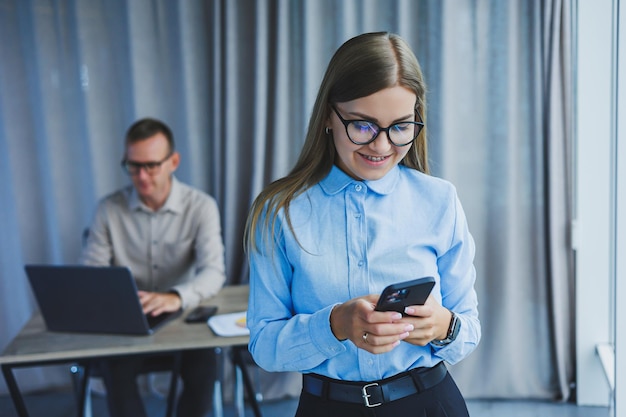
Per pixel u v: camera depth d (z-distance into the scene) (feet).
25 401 11.02
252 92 10.36
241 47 10.25
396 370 4.23
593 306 9.97
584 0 9.40
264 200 4.31
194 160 10.60
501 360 10.36
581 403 10.21
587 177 9.71
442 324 4.07
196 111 10.50
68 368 11.32
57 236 10.96
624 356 6.70
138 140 8.57
